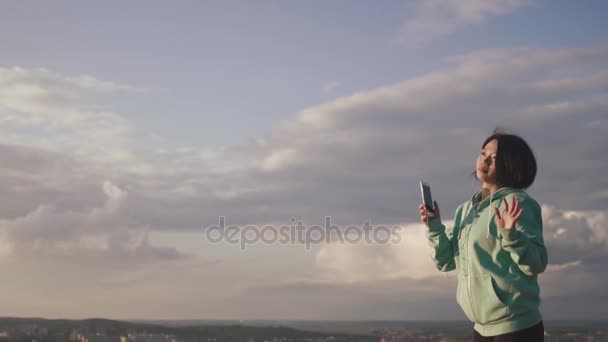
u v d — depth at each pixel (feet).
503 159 12.96
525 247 11.64
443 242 14.17
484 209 13.03
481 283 12.62
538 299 12.42
